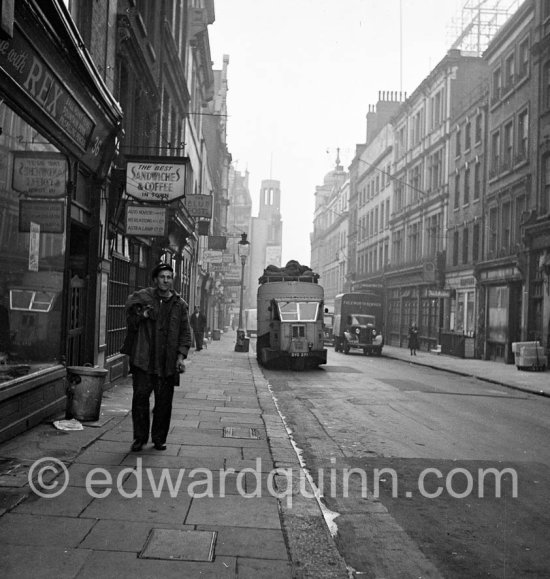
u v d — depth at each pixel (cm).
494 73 3069
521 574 415
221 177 5500
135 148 1533
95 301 1083
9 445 664
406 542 471
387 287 4847
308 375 1939
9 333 723
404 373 2125
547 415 1205
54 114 831
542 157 2506
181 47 2486
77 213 995
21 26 660
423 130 4278
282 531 453
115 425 809
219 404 1095
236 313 9238
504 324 2795
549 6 2527
